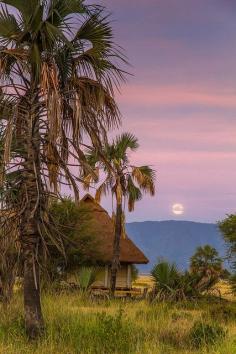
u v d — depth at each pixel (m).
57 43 15.05
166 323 17.11
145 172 37.59
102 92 15.66
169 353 13.27
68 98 15.59
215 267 41.75
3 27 15.17
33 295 14.73
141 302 26.16
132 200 37.62
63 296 22.33
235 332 17.00
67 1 15.02
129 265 46.44
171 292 28.81
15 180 14.82
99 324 14.69
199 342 14.60
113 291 37.66
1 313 16.42
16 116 14.41
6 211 14.95
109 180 37.09
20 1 14.75
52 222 15.20
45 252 14.71
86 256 37.75
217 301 29.58
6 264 15.22
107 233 46.75
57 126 14.30
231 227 37.44
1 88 15.11
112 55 15.72
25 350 12.76
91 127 15.62
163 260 30.80
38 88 15.20
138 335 14.61
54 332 14.51
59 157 15.14
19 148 15.08
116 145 37.12
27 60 14.98
